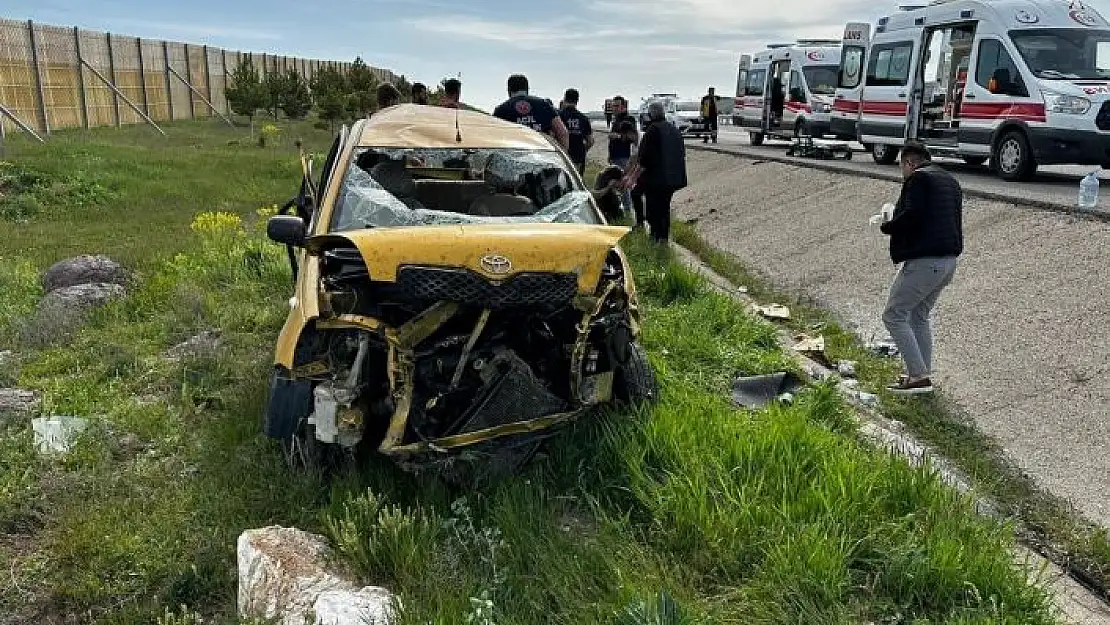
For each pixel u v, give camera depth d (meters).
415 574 3.57
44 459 4.66
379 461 4.46
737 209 15.54
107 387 5.84
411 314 4.23
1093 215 8.27
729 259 11.73
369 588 3.43
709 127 28.73
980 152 14.24
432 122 6.01
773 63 25.12
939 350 7.09
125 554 3.78
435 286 4.02
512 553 3.72
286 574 3.49
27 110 24.38
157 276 8.38
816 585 3.48
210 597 3.60
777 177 16.22
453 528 3.87
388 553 3.66
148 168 16.67
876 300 8.67
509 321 4.35
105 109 29.03
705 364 6.50
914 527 3.98
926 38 16.28
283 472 4.36
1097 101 12.23
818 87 23.61
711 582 3.65
